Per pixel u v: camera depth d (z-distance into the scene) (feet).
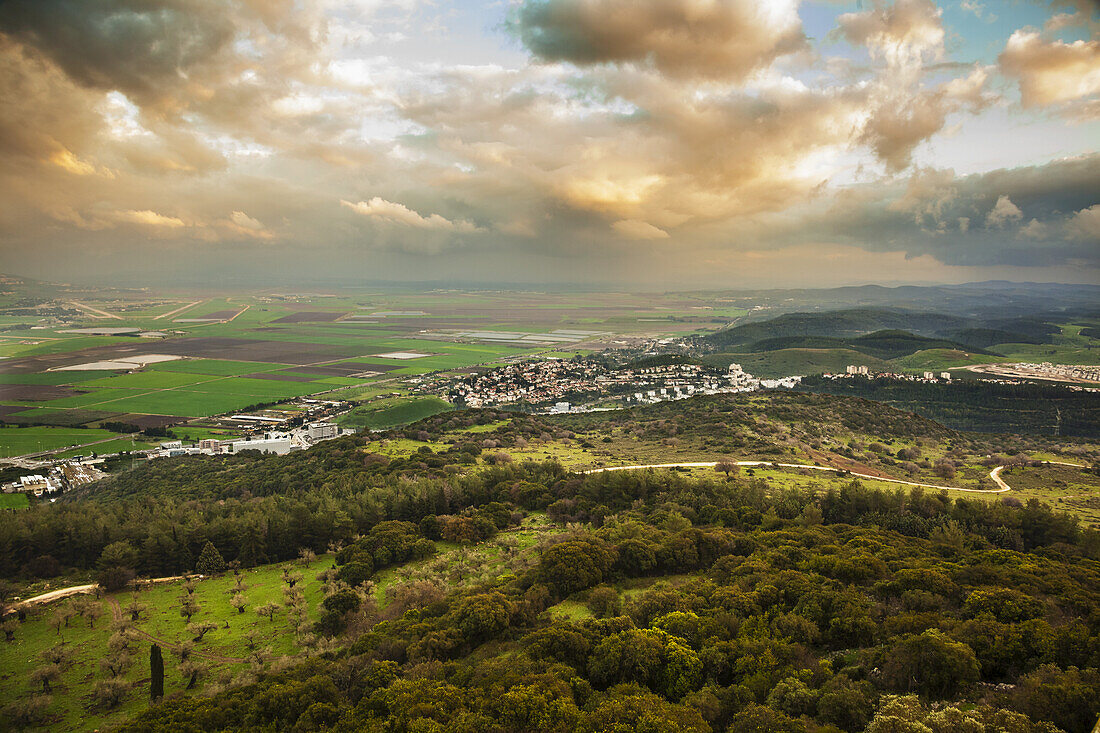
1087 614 250.16
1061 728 178.60
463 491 501.15
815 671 228.02
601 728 199.00
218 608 360.07
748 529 418.10
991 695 199.93
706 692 217.77
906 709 182.91
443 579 366.22
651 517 434.71
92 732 249.96
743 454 650.43
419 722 206.08
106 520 431.43
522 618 288.10
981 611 249.96
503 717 208.64
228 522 438.81
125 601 372.79
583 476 527.40
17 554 410.93
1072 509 504.43
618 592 325.83
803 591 277.23
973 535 402.11
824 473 591.78
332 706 232.32
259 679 270.46
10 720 255.09
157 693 269.23
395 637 279.28
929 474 622.54
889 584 283.18
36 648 317.01
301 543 442.50
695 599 287.07
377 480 540.52
